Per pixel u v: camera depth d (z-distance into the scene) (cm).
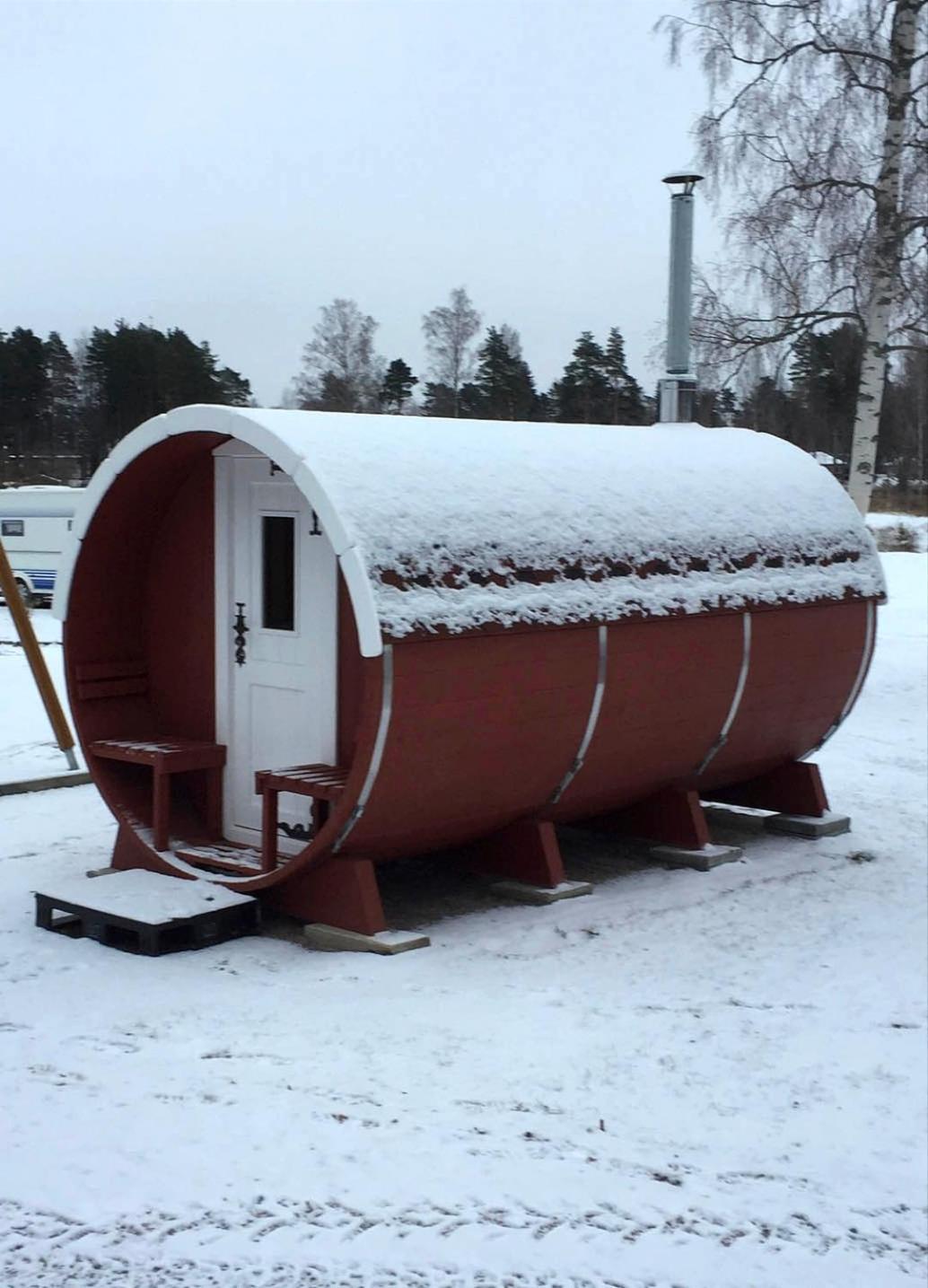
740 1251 440
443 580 702
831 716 996
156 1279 414
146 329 6141
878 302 1619
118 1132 504
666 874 880
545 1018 625
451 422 821
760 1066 581
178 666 850
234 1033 599
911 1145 516
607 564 798
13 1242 431
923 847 962
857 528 997
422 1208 455
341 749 770
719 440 998
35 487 3103
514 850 830
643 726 833
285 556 792
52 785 1137
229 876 776
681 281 1106
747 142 1719
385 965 693
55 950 720
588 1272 425
